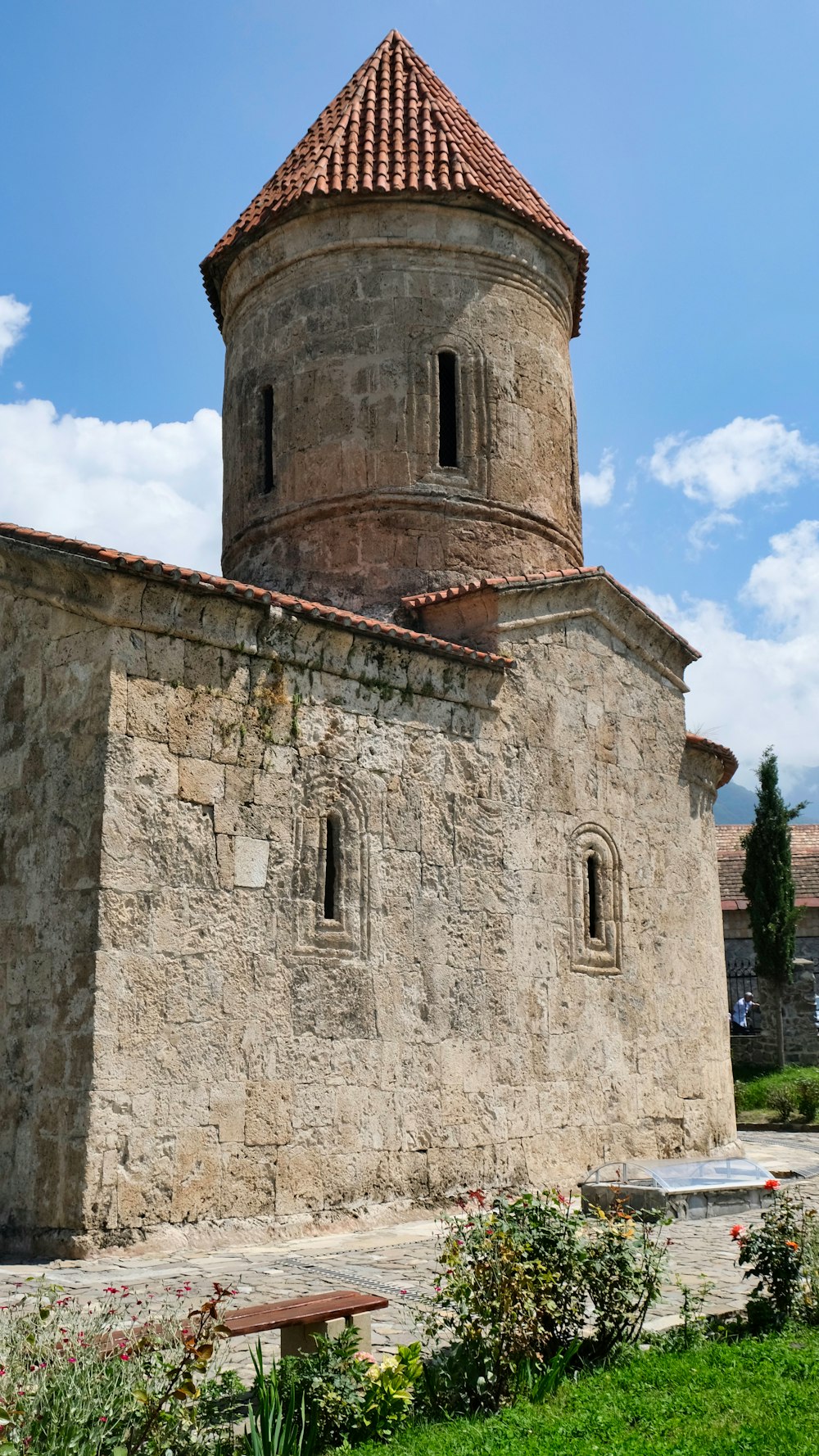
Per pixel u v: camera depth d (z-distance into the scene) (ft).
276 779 38.60
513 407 54.29
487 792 45.60
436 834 43.37
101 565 34.83
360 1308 21.20
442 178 53.72
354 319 53.21
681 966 53.88
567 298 59.11
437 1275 28.37
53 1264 31.04
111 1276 29.63
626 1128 48.52
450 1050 42.11
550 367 56.49
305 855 39.01
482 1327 23.09
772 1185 40.93
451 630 48.55
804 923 105.70
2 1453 15.52
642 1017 50.67
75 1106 32.89
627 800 52.24
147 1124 33.53
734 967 105.19
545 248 57.16
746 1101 81.35
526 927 45.91
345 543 51.55
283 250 55.06
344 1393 19.89
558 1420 20.24
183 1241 33.47
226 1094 35.47
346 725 41.11
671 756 55.67
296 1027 37.68
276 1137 36.45
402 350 52.75
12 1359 17.57
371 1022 39.86
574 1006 47.34
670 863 54.44
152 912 34.73
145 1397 16.58
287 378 54.19
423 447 52.13
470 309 54.03
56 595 36.86
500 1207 24.72
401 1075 40.37
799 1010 92.38
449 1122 41.50
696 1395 21.47
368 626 41.16
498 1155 42.80
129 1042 33.58
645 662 54.95
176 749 36.17
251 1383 21.66
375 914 40.73
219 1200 34.73
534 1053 45.14
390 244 53.57
